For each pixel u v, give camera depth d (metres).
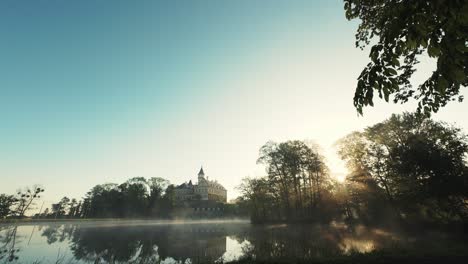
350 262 13.53
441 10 3.97
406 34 4.50
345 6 6.98
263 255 20.34
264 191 73.81
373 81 4.83
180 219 134.50
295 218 61.91
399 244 21.53
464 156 30.48
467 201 30.02
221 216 148.25
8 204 69.25
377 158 41.66
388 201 40.69
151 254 26.78
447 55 4.20
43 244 34.44
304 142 64.06
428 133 35.59
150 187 136.25
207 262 18.25
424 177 31.27
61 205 133.12
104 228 69.62
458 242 21.03
